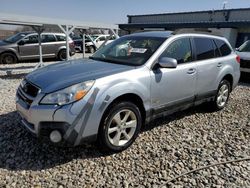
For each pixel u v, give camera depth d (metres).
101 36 22.84
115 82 3.41
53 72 3.62
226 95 5.70
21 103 3.47
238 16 22.05
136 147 3.82
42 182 2.96
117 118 3.51
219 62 5.21
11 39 13.73
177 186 2.98
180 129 4.55
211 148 3.88
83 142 3.27
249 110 5.78
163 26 25.53
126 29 28.83
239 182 3.08
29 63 13.54
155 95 3.94
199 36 4.91
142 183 3.00
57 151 3.61
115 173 3.17
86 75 3.40
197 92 4.77
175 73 4.18
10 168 3.20
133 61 4.01
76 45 21.94
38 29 10.45
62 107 3.06
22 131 4.19
